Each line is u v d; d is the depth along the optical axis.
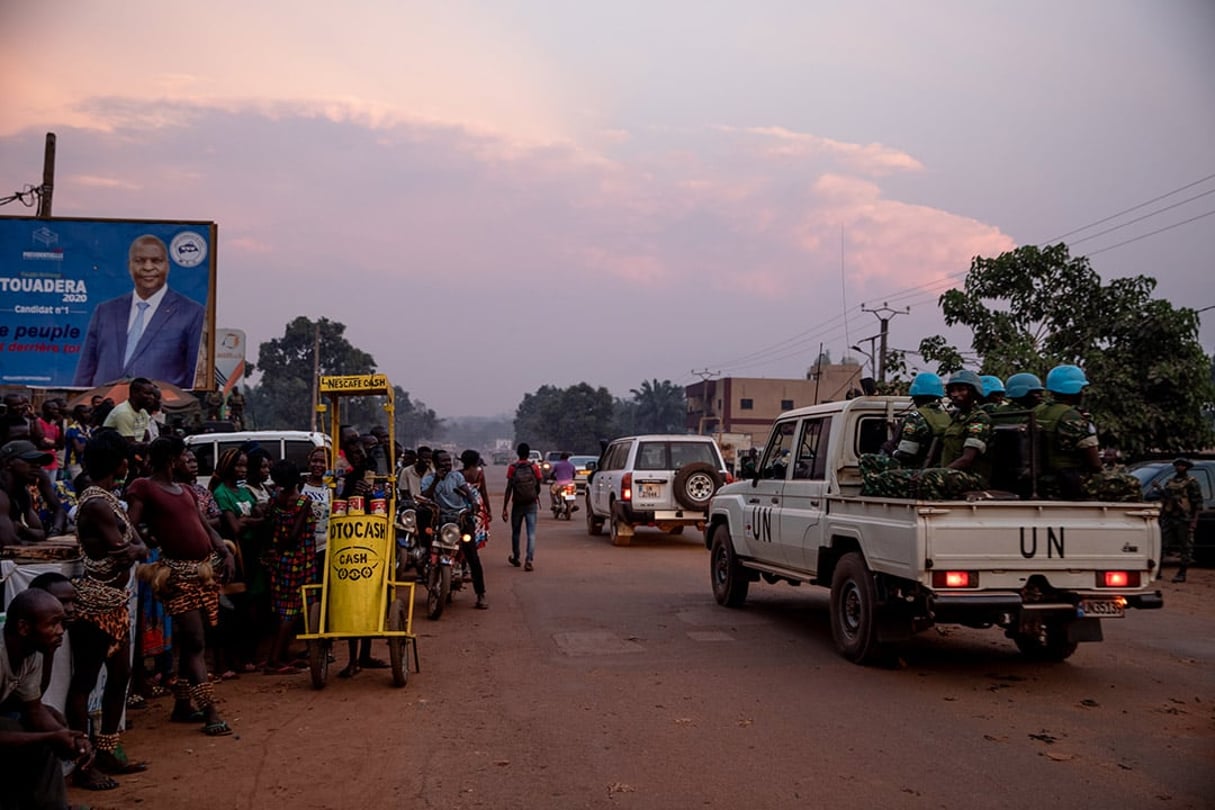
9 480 6.73
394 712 7.09
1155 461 18.08
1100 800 5.19
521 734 6.48
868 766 5.77
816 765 5.79
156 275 21.73
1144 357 20.17
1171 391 19.81
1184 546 15.20
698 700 7.38
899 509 7.83
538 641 9.81
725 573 12.05
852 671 8.40
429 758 5.96
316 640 7.79
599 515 22.22
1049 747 6.14
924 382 8.82
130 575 6.21
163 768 5.77
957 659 8.94
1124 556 7.73
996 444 8.69
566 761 5.89
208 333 21.84
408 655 9.12
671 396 118.44
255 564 8.52
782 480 10.66
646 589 13.62
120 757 5.68
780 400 88.31
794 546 10.12
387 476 8.59
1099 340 20.56
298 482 8.41
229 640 8.59
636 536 22.30
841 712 7.02
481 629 10.53
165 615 7.50
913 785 5.43
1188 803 5.15
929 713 6.99
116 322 21.55
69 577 5.59
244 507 8.56
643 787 5.41
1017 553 7.59
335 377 8.40
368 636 7.78
